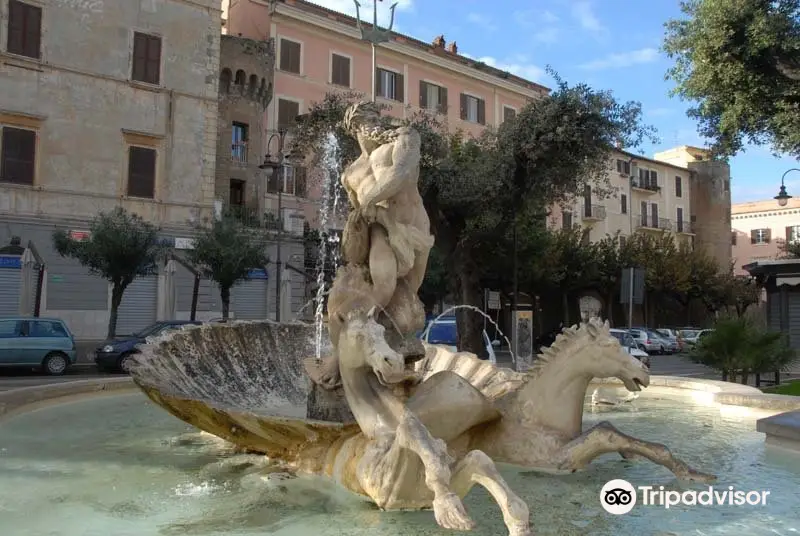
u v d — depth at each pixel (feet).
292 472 15.07
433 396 14.07
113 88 97.19
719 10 51.42
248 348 22.31
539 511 12.60
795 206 224.53
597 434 14.66
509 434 15.20
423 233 16.25
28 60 90.38
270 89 121.29
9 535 11.23
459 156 78.13
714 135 60.13
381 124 16.11
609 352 15.25
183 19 103.50
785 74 51.90
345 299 15.90
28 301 86.89
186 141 103.09
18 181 89.40
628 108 67.62
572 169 69.82
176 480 14.96
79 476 15.26
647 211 193.67
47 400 24.29
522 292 133.49
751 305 185.88
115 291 77.36
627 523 11.98
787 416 18.78
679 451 17.89
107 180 96.07
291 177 123.85
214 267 83.46
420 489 12.46
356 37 137.18
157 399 16.56
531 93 168.25
